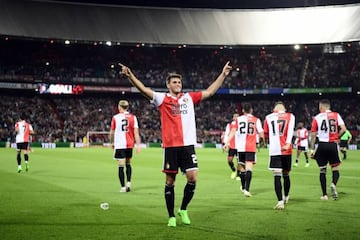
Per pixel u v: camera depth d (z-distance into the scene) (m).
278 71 61.66
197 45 54.25
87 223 8.20
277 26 55.16
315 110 60.28
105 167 22.72
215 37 54.88
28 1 53.44
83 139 53.91
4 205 10.30
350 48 56.88
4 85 53.25
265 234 7.33
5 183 15.13
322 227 7.91
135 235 7.21
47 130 55.78
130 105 61.50
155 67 62.78
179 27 55.62
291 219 8.71
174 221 7.96
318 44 52.75
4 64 57.66
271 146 10.46
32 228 7.73
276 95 62.84
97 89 57.59
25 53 58.84
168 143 7.97
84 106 60.00
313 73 59.72
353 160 30.95
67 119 58.09
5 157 30.64
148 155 35.25
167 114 8.01
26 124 19.94
